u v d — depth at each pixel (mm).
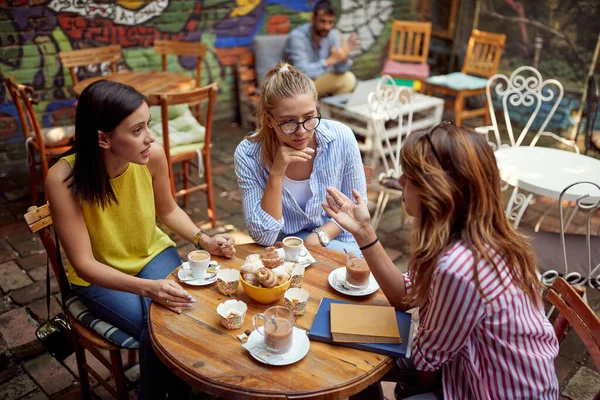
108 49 3994
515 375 1277
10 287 2730
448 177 1262
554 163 2779
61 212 1662
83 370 1945
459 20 5609
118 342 1706
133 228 1868
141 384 1720
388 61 5461
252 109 4840
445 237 1271
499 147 3438
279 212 1914
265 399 1223
